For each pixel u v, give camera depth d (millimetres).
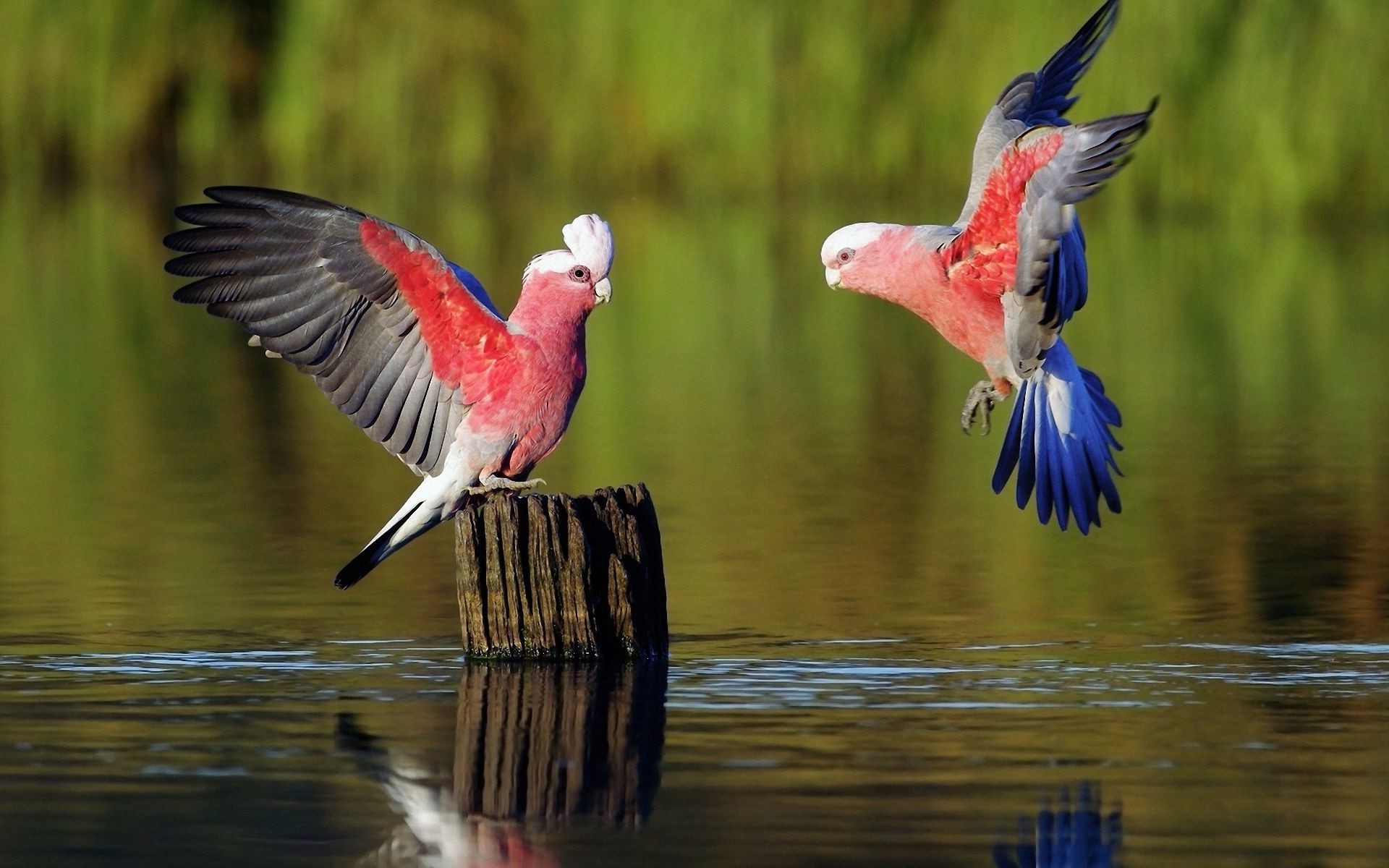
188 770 8633
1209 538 14055
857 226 10195
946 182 33375
